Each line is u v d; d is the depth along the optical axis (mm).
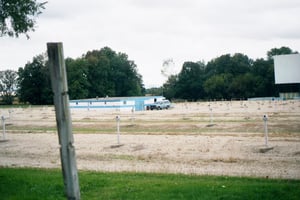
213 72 158000
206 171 13766
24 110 85812
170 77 158375
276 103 78500
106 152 20062
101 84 143375
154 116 49250
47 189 9820
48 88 130500
